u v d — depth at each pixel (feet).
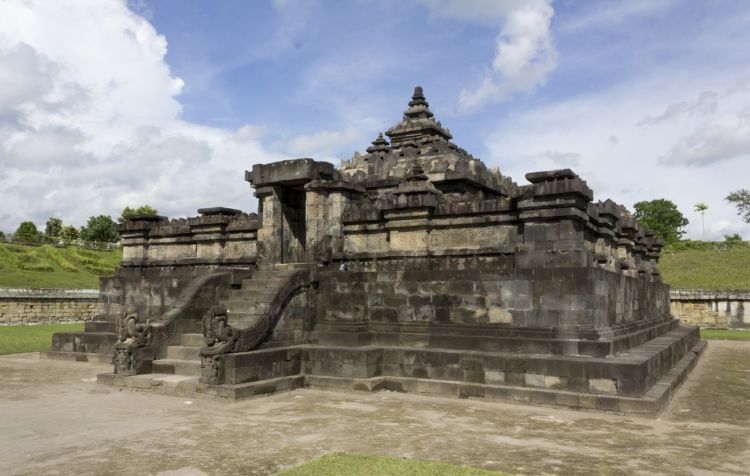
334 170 59.67
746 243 183.42
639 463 27.84
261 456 28.40
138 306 68.54
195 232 73.15
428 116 90.22
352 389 46.62
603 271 48.47
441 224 54.39
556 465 27.32
